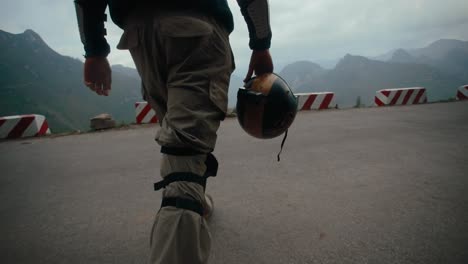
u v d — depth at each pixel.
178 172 1.04
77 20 1.34
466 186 2.56
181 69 1.13
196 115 1.08
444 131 5.13
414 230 1.86
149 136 5.75
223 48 1.22
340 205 2.25
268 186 2.70
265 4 1.37
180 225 0.96
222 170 3.23
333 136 4.93
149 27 1.16
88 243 1.86
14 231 2.06
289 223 1.99
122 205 2.44
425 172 2.97
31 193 2.85
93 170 3.53
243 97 1.58
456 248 1.65
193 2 1.14
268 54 1.55
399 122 6.32
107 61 1.47
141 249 1.77
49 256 1.73
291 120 1.63
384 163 3.31
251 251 1.67
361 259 1.58
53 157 4.39
